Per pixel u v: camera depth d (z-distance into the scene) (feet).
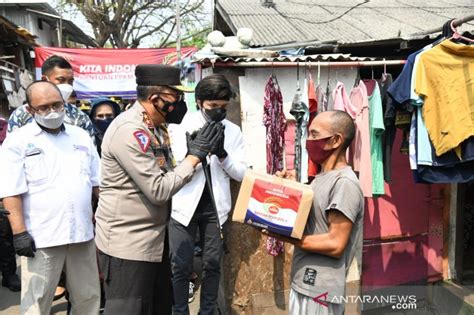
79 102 25.11
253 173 6.15
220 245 9.32
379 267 12.06
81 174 8.36
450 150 8.57
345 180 5.75
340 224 5.62
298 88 10.00
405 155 11.87
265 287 10.70
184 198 8.89
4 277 12.59
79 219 8.21
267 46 13.20
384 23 16.97
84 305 8.77
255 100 10.49
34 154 7.75
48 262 7.93
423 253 12.43
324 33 15.23
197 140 6.63
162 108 6.40
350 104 10.00
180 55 26.35
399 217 12.08
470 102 8.34
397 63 10.16
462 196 12.55
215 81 8.61
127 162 6.07
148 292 6.78
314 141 6.10
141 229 6.50
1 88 27.04
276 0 20.61
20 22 40.96
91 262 8.71
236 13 17.97
